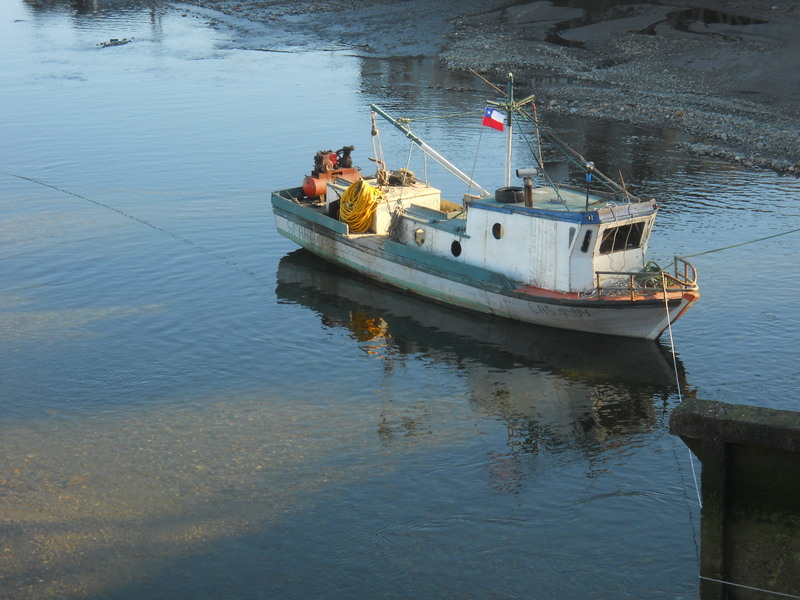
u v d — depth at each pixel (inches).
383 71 2635.3
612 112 2114.9
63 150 1946.4
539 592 672.4
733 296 1177.4
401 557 713.6
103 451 871.1
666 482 807.1
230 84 2532.0
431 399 969.5
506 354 1067.3
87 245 1430.9
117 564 708.7
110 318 1179.3
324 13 3599.9
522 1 3358.8
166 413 942.4
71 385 1006.4
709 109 2081.7
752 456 521.3
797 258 1283.2
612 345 1075.3
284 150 1905.8
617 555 708.7
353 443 880.3
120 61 2908.5
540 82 2411.4
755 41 2518.5
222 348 1094.4
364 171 1761.8
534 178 1689.2
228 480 817.5
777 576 538.9
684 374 1002.1
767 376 987.3
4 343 1107.3
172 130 2076.8
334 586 684.1
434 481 815.1
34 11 4033.0
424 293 1213.1
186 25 3572.8
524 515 762.2
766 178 1642.5
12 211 1589.6
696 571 687.7
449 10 3398.1
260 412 942.4
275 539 736.3
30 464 851.4
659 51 2568.9
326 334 1131.9
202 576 695.7
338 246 1301.7
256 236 1467.8
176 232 1485.0
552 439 887.1
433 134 1988.2
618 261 1086.4
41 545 730.8
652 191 1585.9
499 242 1119.6
